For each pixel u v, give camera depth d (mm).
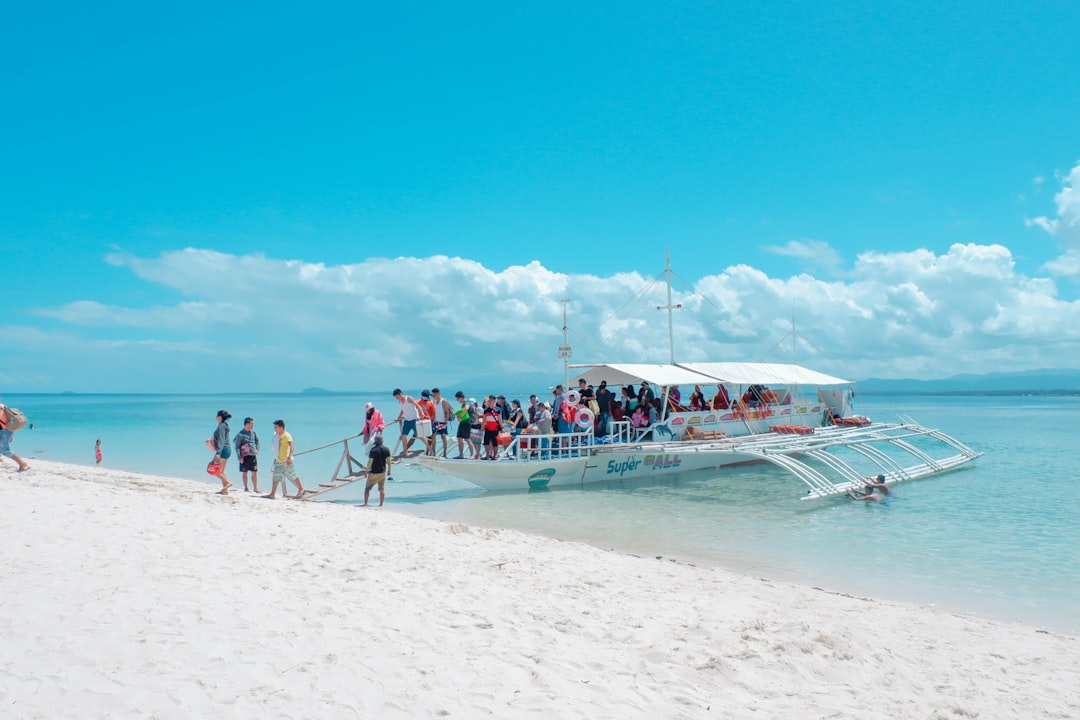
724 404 25344
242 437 16828
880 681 5812
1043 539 13555
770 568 11391
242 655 5484
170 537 9445
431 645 5934
